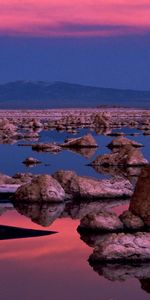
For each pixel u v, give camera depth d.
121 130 79.31
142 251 16.55
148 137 64.56
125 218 19.91
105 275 15.34
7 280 14.86
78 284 14.65
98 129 82.31
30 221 21.14
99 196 25.72
